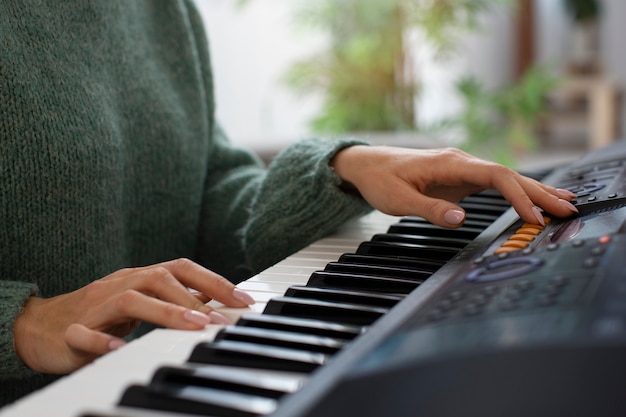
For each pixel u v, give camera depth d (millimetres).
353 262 589
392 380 298
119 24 867
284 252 750
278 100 3977
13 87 710
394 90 3217
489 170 625
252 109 3883
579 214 602
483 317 342
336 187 720
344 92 3209
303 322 431
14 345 524
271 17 3883
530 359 284
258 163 1064
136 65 881
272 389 347
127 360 396
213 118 1048
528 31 5016
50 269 742
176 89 950
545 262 409
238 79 3771
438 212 628
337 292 489
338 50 3225
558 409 268
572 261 398
